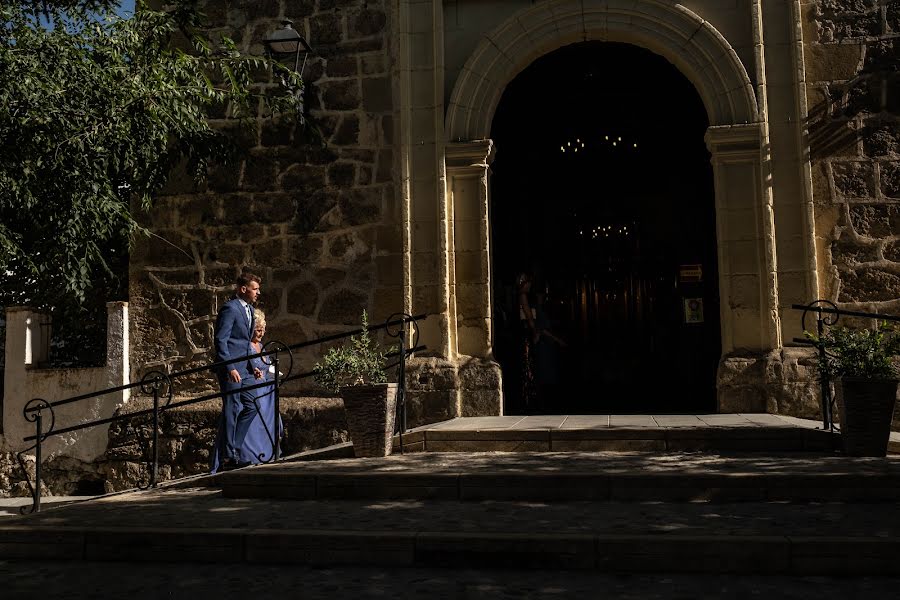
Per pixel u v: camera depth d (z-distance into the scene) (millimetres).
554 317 10508
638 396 10188
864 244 7484
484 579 3635
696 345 9578
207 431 8211
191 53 8859
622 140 10578
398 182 8234
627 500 4793
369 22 8430
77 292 7793
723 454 5754
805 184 7559
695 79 7930
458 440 6246
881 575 3568
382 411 6047
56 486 8555
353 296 8219
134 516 4719
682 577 3611
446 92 8234
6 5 8141
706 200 9016
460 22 8297
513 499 4902
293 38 8039
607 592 3377
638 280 10461
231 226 8523
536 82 9625
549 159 10781
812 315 7457
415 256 8102
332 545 3988
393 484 5062
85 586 3668
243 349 6785
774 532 3852
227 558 4086
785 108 7719
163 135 7875
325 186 8383
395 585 3555
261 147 8539
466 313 7988
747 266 7617
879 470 4867
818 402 7285
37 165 7145
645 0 7926
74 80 7473
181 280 8570
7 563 4172
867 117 7594
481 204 8047
